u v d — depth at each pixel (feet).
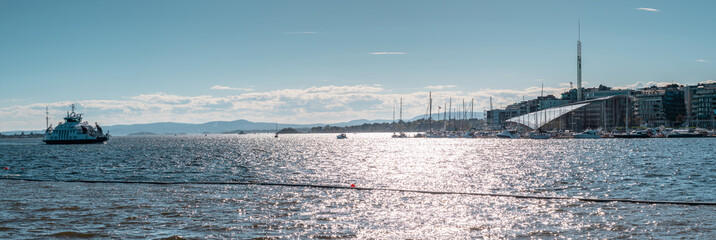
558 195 149.28
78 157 384.68
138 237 94.94
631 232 96.99
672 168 232.94
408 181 188.96
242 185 162.61
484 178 197.98
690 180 184.34
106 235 96.43
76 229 100.89
